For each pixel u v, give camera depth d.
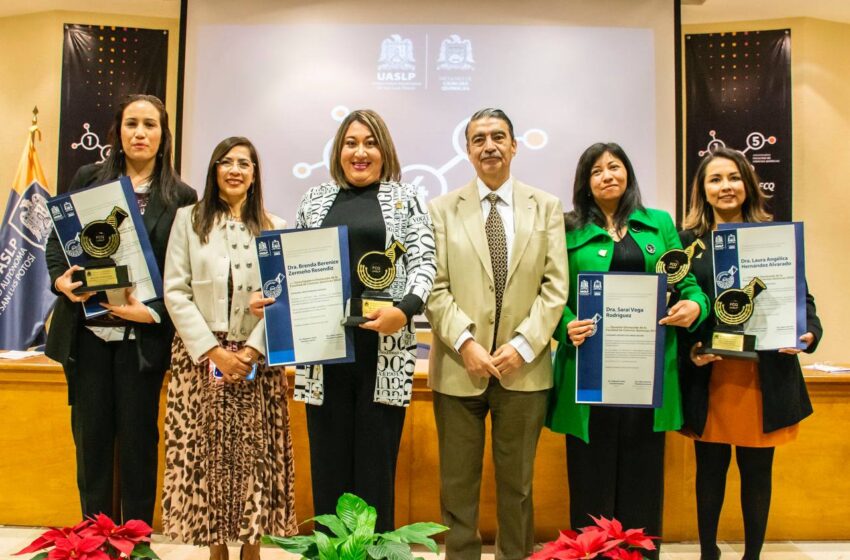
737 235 2.07
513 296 2.02
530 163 4.11
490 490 2.65
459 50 4.12
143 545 1.34
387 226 1.90
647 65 4.09
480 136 2.08
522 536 2.02
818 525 2.67
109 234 1.93
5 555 2.43
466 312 2.03
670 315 1.96
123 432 2.01
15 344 3.80
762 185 4.25
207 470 1.98
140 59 4.35
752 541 2.18
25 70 4.48
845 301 4.36
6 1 4.37
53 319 2.01
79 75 4.32
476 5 4.12
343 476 1.88
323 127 4.13
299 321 1.82
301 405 2.69
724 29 4.45
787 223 2.05
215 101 4.13
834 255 4.36
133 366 2.01
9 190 4.48
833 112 4.41
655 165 4.07
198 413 1.99
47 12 4.47
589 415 1.99
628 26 4.10
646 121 4.08
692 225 2.31
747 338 1.97
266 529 2.01
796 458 2.68
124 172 2.16
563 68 4.11
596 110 4.09
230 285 1.99
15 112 4.49
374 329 1.75
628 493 2.01
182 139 4.13
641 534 1.25
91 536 1.26
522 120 4.11
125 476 2.02
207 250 1.99
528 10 4.11
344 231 1.83
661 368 1.92
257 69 4.14
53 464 2.73
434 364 2.10
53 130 4.43
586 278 1.95
